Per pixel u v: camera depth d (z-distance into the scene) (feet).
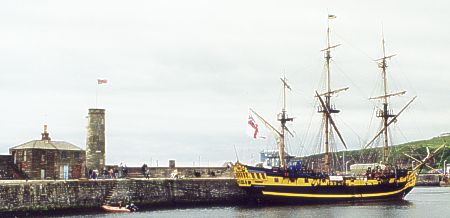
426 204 349.61
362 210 299.38
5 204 230.07
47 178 287.69
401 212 288.10
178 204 299.38
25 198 236.84
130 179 282.56
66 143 309.42
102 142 335.67
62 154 295.07
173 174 327.06
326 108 401.70
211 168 366.63
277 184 327.26
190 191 305.94
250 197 327.26
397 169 387.96
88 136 333.21
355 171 526.98
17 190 234.79
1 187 230.07
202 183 312.09
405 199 409.28
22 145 295.69
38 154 285.64
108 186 270.87
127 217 241.96
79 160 302.45
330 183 344.90
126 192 277.64
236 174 319.27
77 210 255.70
